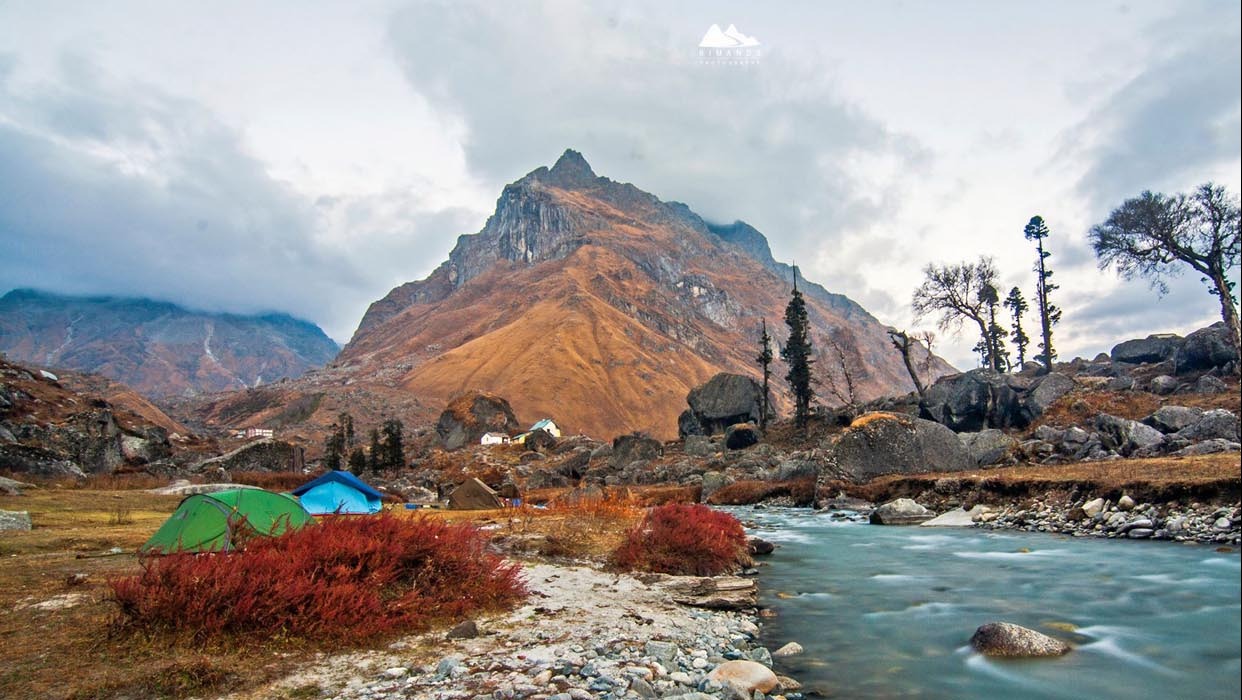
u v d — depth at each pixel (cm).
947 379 5384
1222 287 4725
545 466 8000
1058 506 2447
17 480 3259
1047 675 913
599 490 4275
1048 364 6606
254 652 822
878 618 1261
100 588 1072
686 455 7344
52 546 1505
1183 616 1190
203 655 789
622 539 1980
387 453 8925
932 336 7281
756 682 833
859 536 2503
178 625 845
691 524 1872
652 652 941
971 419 5012
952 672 934
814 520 3169
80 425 4722
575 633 1016
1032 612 1262
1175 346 5653
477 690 735
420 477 7856
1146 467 2567
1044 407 4575
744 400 8356
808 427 7144
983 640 1046
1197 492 2073
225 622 854
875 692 855
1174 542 1869
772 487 4434
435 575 1155
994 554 1925
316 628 892
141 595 859
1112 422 3581
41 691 667
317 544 1073
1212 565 1567
